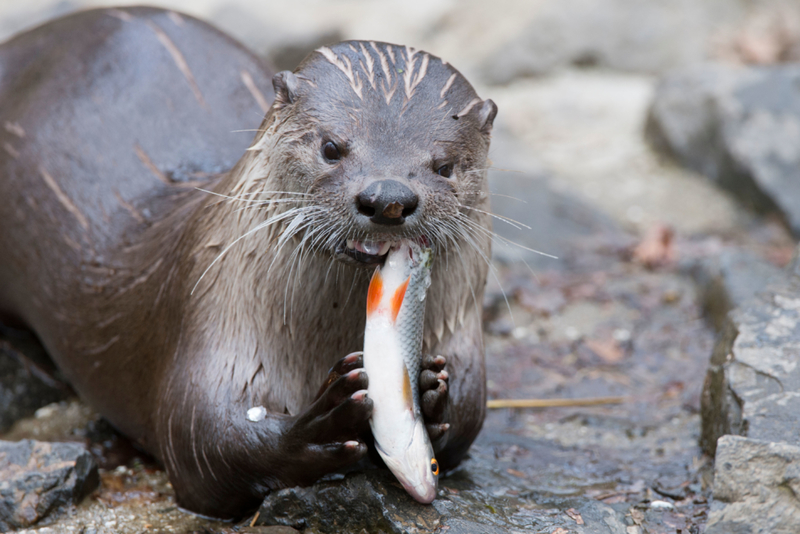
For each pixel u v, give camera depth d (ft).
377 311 18.74
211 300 21.20
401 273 18.71
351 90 19.30
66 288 26.50
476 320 22.61
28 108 29.07
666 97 52.19
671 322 35.65
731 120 47.70
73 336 26.50
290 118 19.75
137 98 28.25
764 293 25.80
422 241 18.85
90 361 26.09
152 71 28.89
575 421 28.43
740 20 70.03
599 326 35.42
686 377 31.45
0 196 28.68
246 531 19.81
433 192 18.54
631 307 36.83
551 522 20.15
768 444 19.19
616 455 25.96
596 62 67.82
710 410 24.99
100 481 24.35
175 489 22.81
